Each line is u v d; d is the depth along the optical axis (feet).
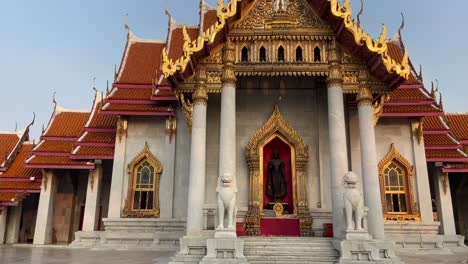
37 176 119.55
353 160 80.64
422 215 88.89
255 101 84.07
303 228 73.67
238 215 75.87
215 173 79.25
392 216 88.69
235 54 69.82
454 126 116.98
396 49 110.42
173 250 86.17
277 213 75.05
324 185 78.59
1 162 123.34
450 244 90.27
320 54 69.87
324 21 70.74
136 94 101.24
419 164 91.91
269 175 79.46
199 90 68.39
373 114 72.33
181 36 113.29
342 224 60.70
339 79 67.87
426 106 94.43
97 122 107.96
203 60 69.62
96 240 96.99
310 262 55.57
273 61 69.31
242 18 71.31
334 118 65.77
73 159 105.50
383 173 92.12
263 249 58.85
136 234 89.81
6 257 71.82
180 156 95.40
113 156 102.22
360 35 65.26
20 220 122.72
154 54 114.83
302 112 83.46
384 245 55.67
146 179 96.17
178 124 97.25
